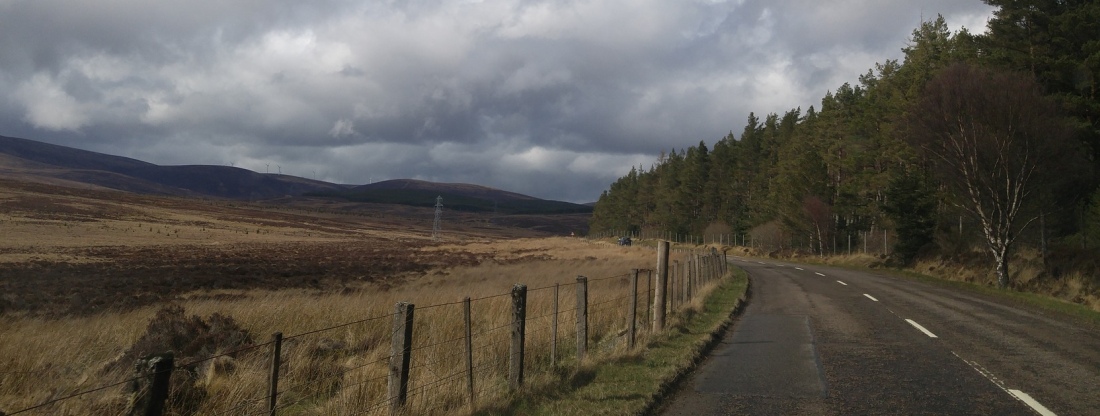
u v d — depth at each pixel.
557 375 8.61
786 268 41.38
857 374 9.37
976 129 26.98
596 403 7.55
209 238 78.94
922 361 10.23
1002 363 10.01
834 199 60.22
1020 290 25.83
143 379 4.48
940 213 43.34
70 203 105.38
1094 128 31.08
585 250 63.97
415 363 8.36
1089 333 13.07
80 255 46.50
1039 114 26.05
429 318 12.37
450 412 6.72
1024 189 27.48
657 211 115.31
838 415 7.26
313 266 42.97
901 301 19.72
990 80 27.09
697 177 98.81
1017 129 26.11
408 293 21.94
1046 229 33.31
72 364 8.21
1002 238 27.66
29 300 21.14
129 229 78.81
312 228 122.06
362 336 10.94
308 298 18.31
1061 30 30.64
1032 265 29.23
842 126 56.88
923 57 43.72
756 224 77.56
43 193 119.06
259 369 7.81
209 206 149.12
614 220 147.12
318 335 10.71
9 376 7.06
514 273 33.59
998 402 7.69
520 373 7.84
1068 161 26.75
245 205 183.88
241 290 27.78
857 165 53.88
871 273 36.34
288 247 70.88
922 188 41.31
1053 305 18.39
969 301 19.77
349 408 6.75
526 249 71.88
